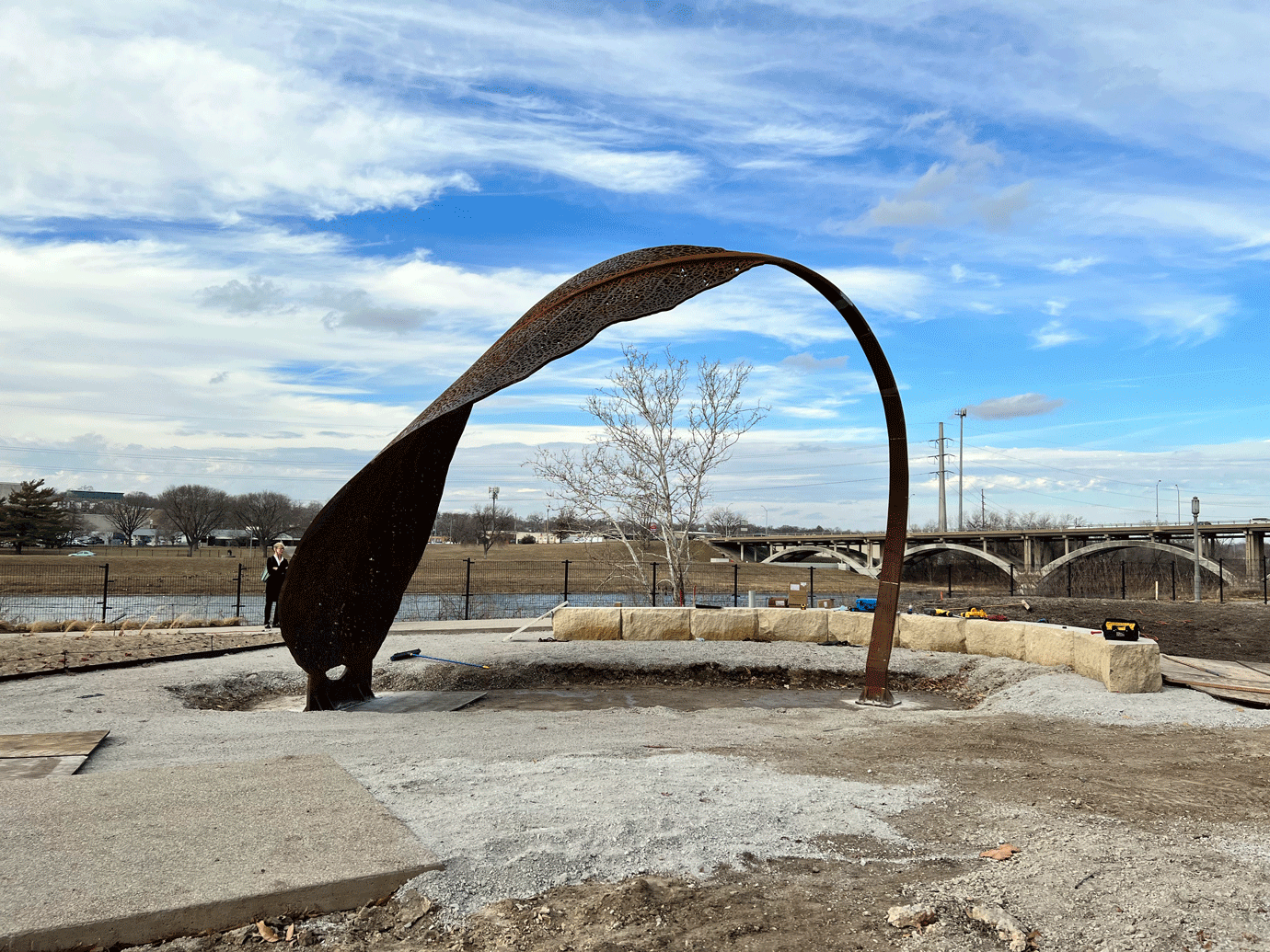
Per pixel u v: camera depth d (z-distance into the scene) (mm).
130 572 44594
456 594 33375
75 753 6727
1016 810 5590
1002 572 69188
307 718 9203
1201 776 6699
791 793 5793
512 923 3830
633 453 22562
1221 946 3652
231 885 3855
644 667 13539
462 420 11430
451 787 5734
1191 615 25594
